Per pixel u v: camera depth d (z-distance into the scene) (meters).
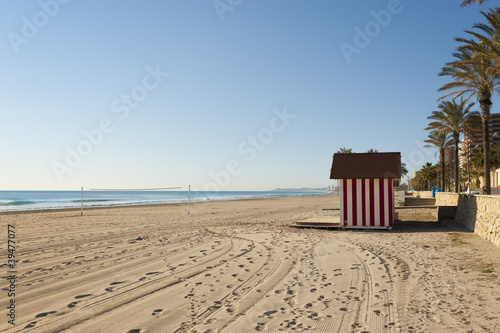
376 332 3.84
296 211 26.09
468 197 13.48
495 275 6.04
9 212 25.95
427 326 3.97
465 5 12.88
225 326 4.05
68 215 23.17
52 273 6.66
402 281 5.98
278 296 5.20
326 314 4.43
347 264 7.41
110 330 3.95
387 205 13.81
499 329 3.81
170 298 5.12
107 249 9.38
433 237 11.14
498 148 56.81
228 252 8.91
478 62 16.97
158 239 11.27
